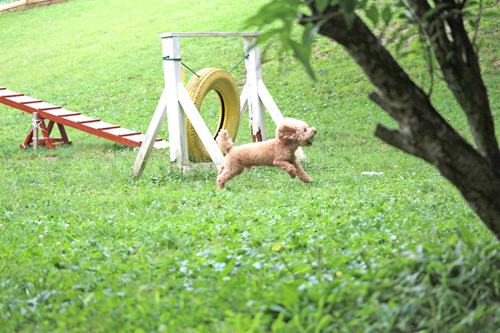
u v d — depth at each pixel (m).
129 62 23.64
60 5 37.47
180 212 6.26
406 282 2.84
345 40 2.60
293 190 7.54
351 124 14.30
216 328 2.59
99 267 3.96
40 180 9.38
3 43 30.56
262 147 8.09
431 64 2.82
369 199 6.44
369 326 2.49
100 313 2.96
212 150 8.65
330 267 3.40
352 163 10.08
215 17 27.19
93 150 13.48
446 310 2.63
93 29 30.34
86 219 5.96
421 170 9.07
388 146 11.97
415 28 2.85
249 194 7.39
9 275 3.90
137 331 2.53
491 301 2.72
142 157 9.21
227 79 10.18
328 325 2.56
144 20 30.12
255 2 28.67
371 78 2.71
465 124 12.87
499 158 3.04
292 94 17.31
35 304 3.29
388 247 3.87
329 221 5.08
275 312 2.73
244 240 4.56
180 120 9.07
